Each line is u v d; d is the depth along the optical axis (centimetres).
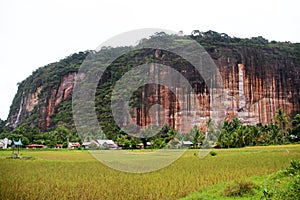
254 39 11612
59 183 1466
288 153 3172
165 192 1216
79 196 1179
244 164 2155
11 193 1251
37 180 1582
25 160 2950
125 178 1571
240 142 5325
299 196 938
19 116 11331
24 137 6688
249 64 9781
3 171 1994
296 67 10625
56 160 2877
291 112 10044
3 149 5622
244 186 1137
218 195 1120
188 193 1202
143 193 1205
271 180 1277
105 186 1357
